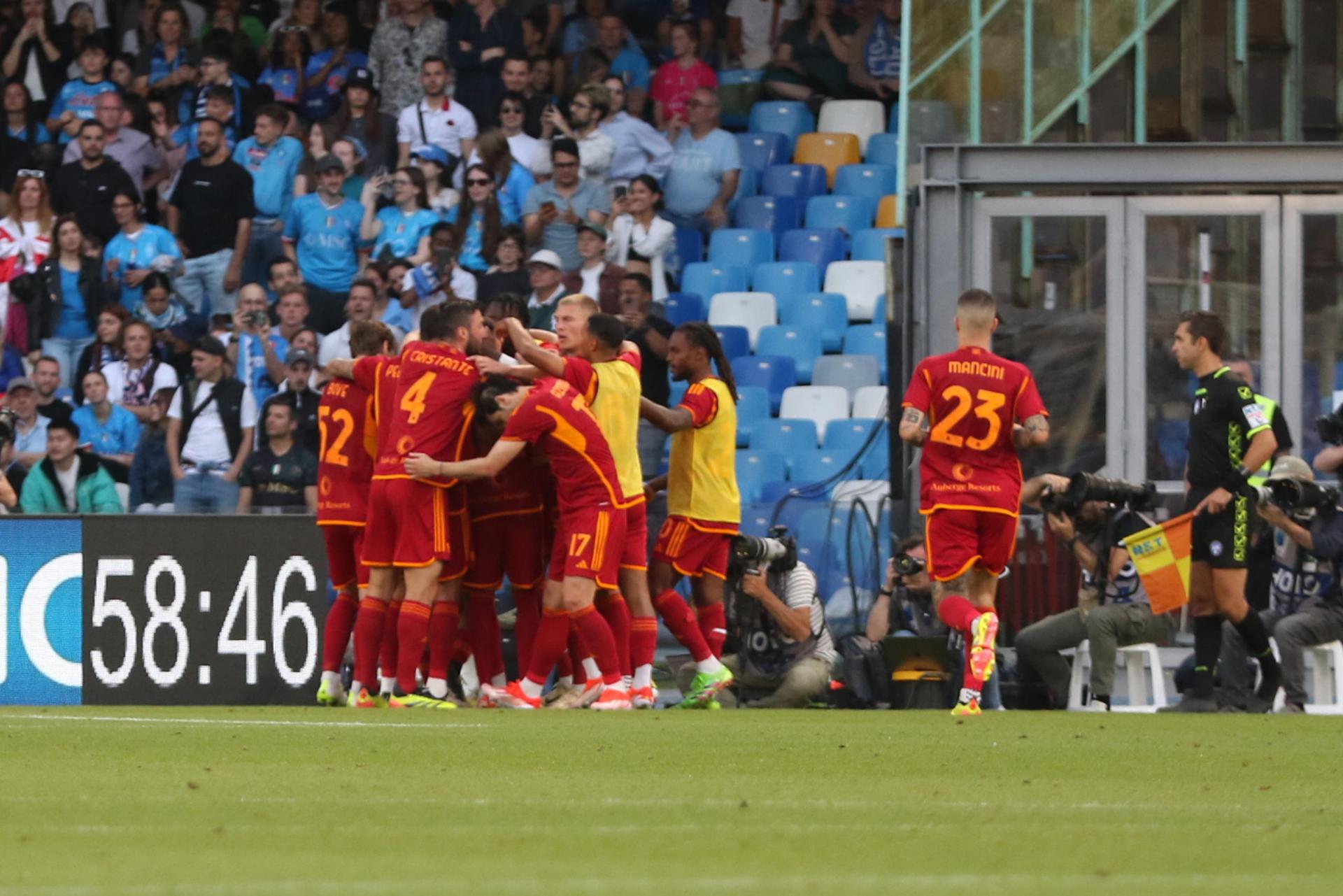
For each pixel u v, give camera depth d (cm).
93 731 2306
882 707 3466
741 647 3456
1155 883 980
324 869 1012
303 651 3425
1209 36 3956
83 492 3994
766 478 4666
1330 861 1101
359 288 4778
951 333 3922
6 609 3425
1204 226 3928
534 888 926
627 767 1781
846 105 5828
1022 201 3947
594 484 2955
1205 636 3309
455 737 2195
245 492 4044
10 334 4884
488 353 3284
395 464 2970
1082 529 3503
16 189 4972
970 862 1077
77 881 953
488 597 3145
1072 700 3584
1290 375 3916
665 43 5844
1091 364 3928
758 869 1027
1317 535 3384
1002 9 3969
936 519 2769
